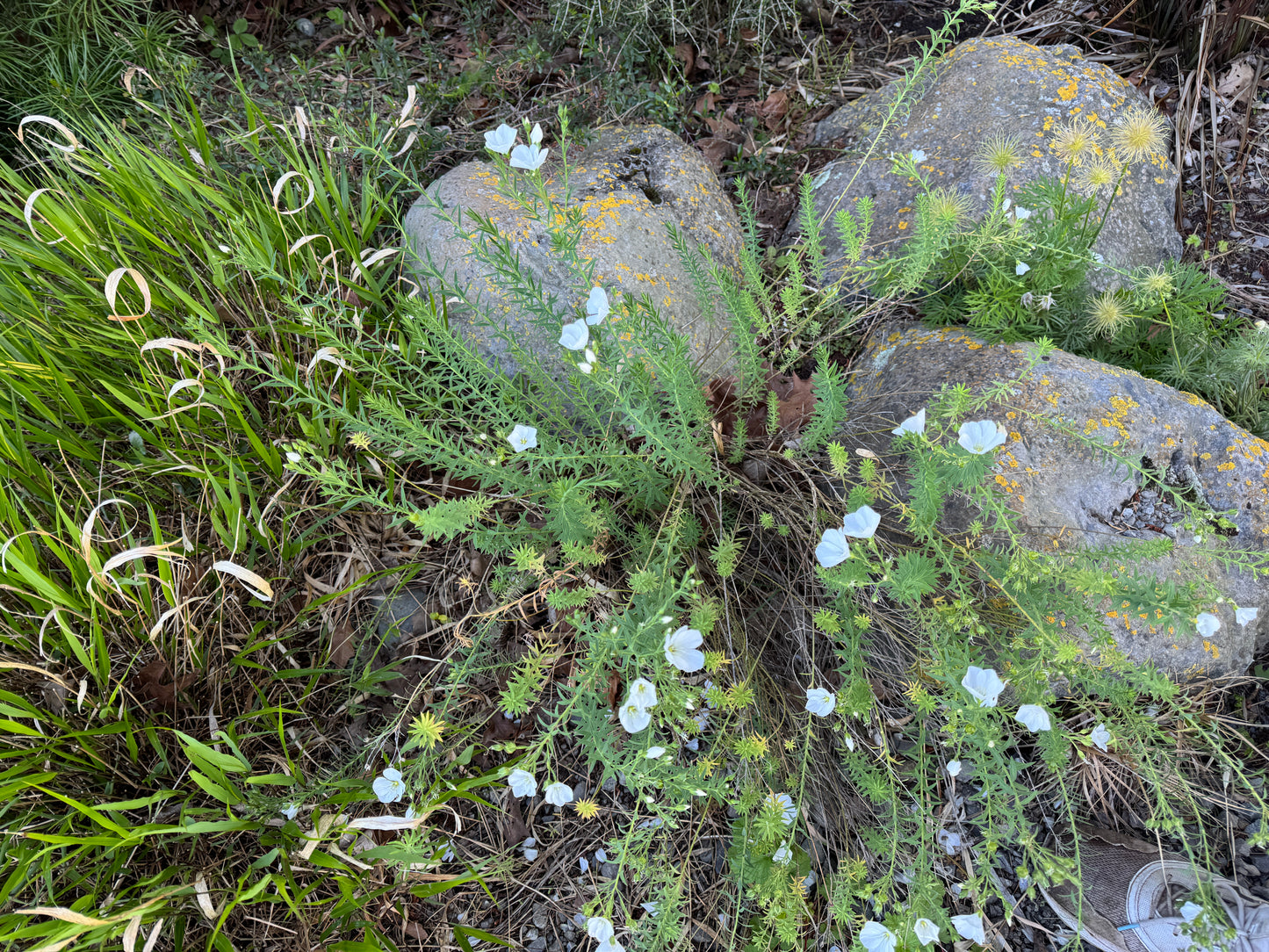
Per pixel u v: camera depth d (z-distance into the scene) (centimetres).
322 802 180
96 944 151
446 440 190
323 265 215
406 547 224
